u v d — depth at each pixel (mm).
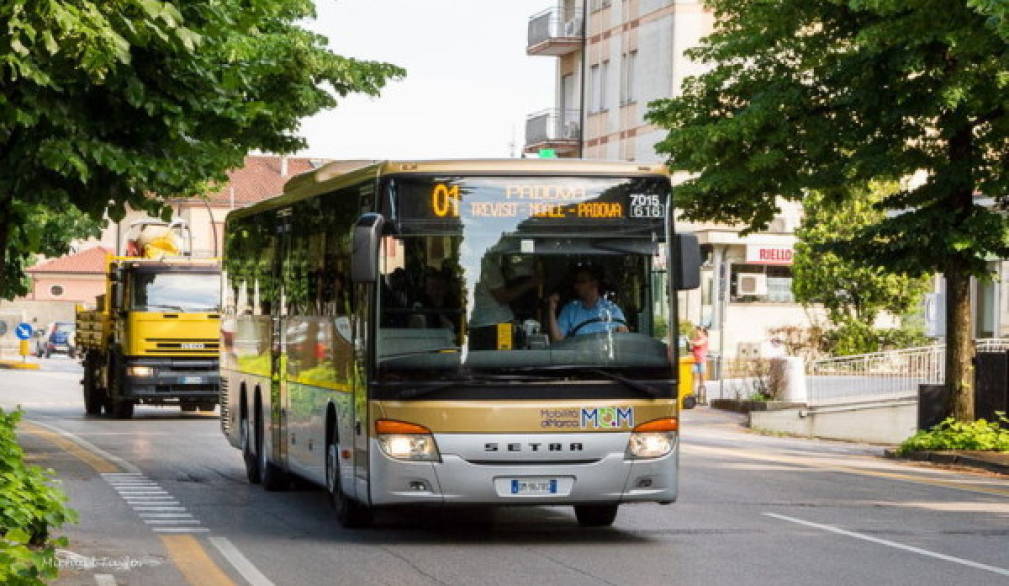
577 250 16453
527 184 16484
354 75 30391
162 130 14719
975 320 51000
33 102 13719
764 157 32281
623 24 73188
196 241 145875
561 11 79250
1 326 89062
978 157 30594
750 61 38250
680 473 26547
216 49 14664
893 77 29781
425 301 16219
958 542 17062
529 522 18875
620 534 17609
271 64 16031
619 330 16422
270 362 22406
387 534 17641
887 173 30844
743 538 17266
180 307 42656
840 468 28750
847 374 43875
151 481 24312
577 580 14086
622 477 16266
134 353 42375
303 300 20188
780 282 71750
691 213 34906
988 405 33500
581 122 71438
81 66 12375
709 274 71000
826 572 14594
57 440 33781
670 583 13883
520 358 16156
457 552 16047
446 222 16344
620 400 16297
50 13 11930
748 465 28875
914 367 42469
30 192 14734
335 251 18344
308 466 19875
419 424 16047
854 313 60781
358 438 16812
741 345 66188
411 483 16047
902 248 31312
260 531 17891
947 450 31578
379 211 16344
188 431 37906
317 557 15648
